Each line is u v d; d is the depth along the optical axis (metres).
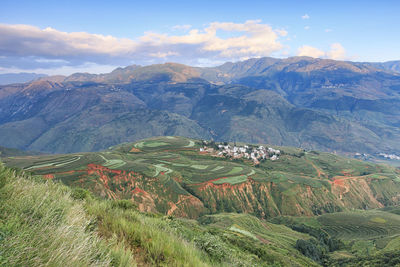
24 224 3.79
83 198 10.38
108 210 8.59
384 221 138.62
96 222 6.79
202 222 109.62
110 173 156.38
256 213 170.25
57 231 4.06
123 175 157.25
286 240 91.50
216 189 175.75
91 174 151.00
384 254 70.62
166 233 8.00
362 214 151.12
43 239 3.69
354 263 70.50
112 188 148.62
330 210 183.62
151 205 145.75
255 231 92.44
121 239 6.18
